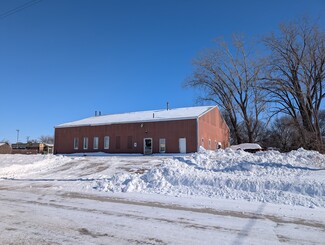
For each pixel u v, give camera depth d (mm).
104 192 12914
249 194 10859
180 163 16188
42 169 25188
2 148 63125
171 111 43344
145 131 38969
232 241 5949
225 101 52188
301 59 38250
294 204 9633
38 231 6715
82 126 44344
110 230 6766
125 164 25000
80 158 30797
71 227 7043
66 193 12836
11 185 16406
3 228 6996
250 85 48438
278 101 42281
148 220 7695
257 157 15984
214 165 15289
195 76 53250
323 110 57000
